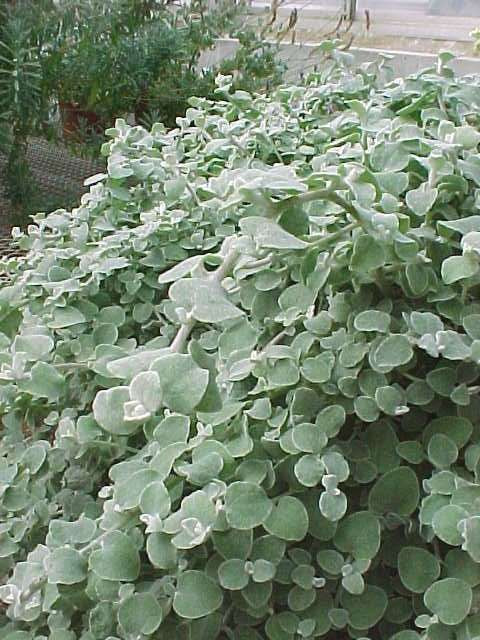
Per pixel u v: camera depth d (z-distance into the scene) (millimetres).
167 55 1557
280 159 814
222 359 505
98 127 1592
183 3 1738
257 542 424
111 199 810
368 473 457
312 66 1604
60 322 628
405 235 488
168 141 892
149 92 1540
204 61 1894
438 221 512
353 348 472
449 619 387
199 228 743
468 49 1634
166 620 432
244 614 436
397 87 794
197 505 402
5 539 528
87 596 437
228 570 410
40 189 1451
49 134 1483
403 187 534
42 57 1429
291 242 434
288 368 474
